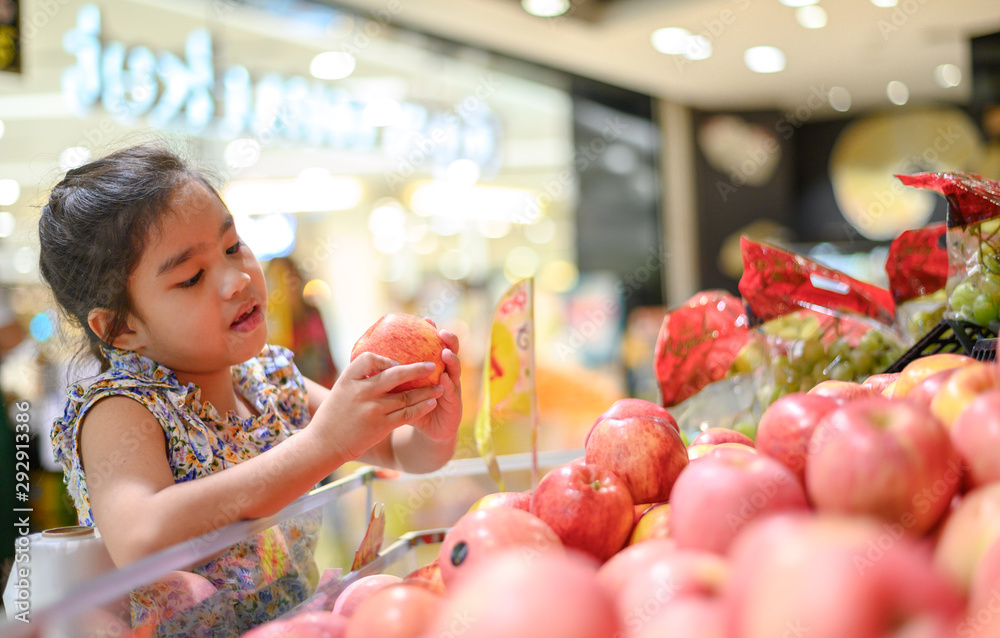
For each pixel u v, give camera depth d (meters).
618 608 0.41
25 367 2.05
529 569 0.39
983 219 0.88
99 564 0.70
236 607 0.65
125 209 0.86
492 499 0.73
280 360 1.15
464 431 1.80
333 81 5.03
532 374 0.97
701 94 5.83
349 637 0.52
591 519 0.63
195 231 0.87
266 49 4.55
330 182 6.47
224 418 0.97
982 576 0.36
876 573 0.33
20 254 2.21
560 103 5.79
